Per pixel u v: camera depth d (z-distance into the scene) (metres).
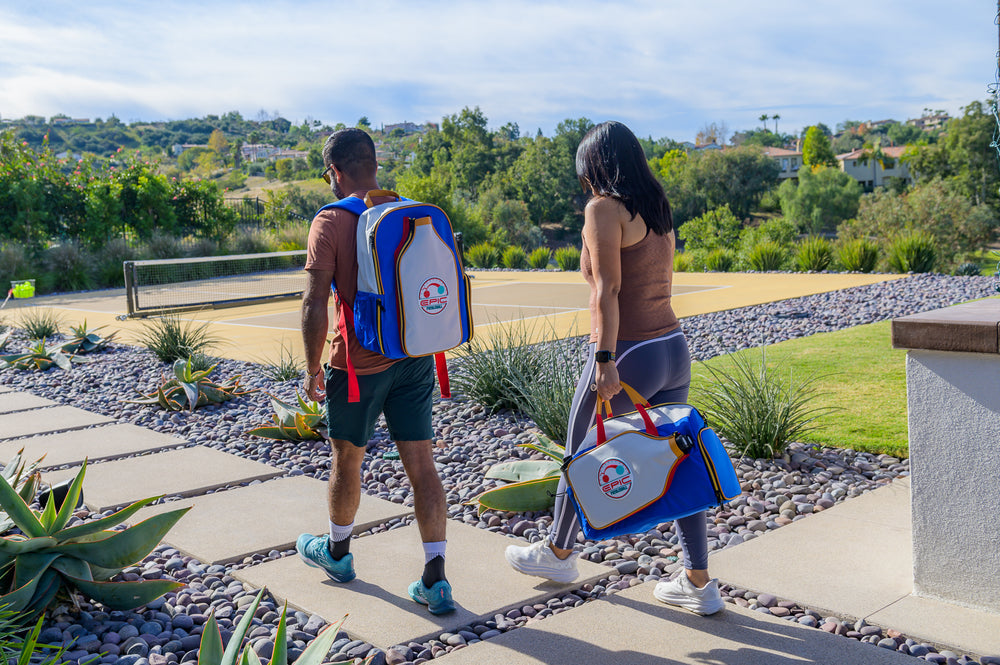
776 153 129.12
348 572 3.03
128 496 4.30
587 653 2.45
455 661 2.43
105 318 13.44
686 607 2.70
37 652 2.52
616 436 2.46
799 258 17.95
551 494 3.86
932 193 39.25
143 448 5.37
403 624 2.70
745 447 4.57
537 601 2.89
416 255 2.65
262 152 197.88
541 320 10.77
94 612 2.85
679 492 2.41
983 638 2.42
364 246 2.65
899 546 3.19
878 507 3.64
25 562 2.78
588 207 2.50
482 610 2.80
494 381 5.93
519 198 93.44
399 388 2.84
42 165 24.36
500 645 2.52
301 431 5.45
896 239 16.92
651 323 2.55
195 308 14.45
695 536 2.63
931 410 2.62
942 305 10.55
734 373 6.51
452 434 5.44
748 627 2.59
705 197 84.81
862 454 4.52
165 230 25.95
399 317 2.63
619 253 2.47
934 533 2.67
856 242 17.06
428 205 2.74
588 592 2.97
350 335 2.72
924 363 2.61
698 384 6.07
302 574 3.15
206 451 5.24
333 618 2.75
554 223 95.81
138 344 10.41
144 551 2.94
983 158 58.91
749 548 3.23
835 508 3.65
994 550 2.53
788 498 3.93
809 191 77.25
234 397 6.97
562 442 4.94
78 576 2.81
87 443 5.54
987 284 12.48
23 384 8.12
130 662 2.43
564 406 4.94
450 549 3.39
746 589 2.88
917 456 2.68
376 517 3.83
